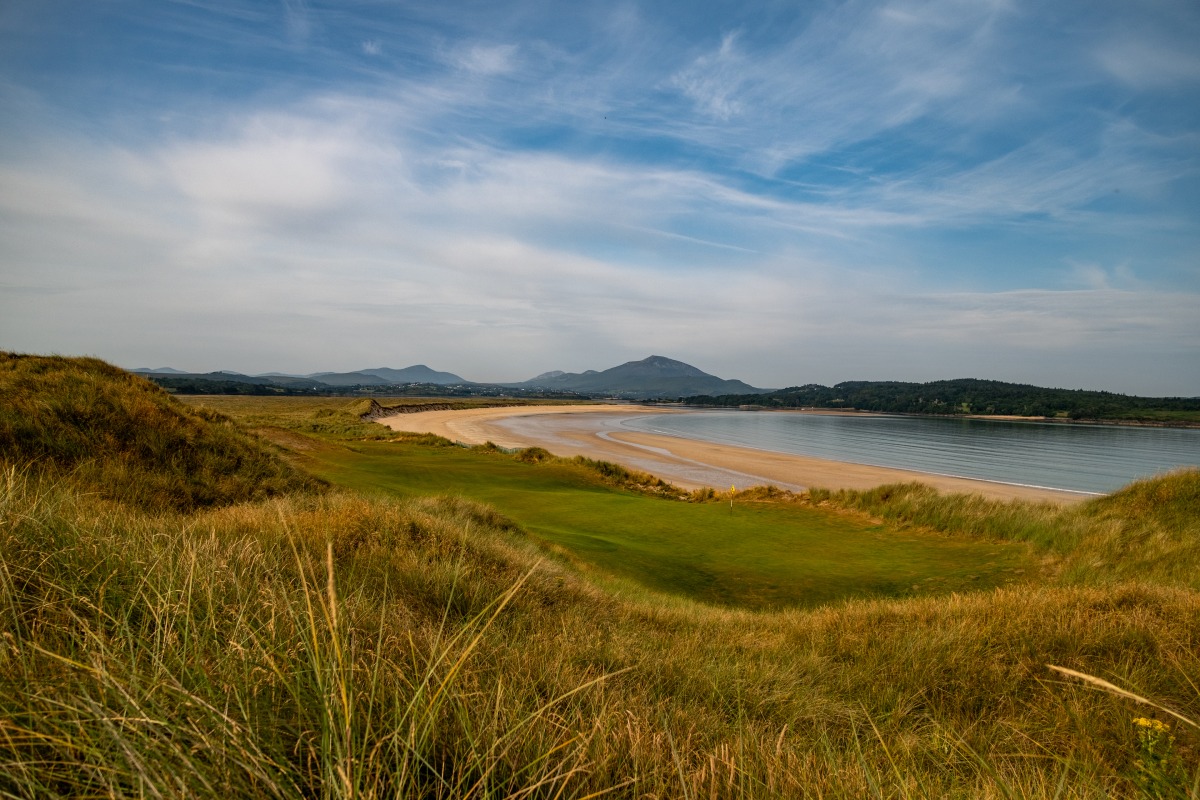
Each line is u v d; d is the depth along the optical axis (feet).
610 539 48.93
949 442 232.32
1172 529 38.88
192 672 6.44
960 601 25.71
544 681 11.16
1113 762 11.16
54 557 10.27
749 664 17.08
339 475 60.54
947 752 11.12
